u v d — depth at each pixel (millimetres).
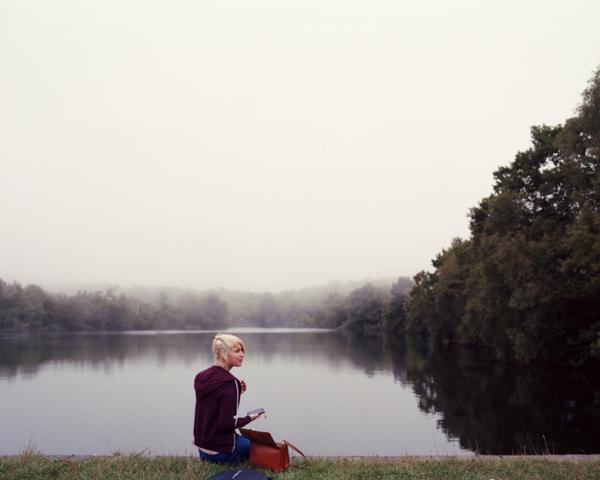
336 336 150750
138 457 7766
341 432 21891
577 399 28828
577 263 35031
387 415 25719
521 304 38188
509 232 41094
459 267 70375
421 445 19297
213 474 6309
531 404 27672
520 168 45750
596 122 33312
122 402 31031
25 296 177875
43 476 6715
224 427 6555
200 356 70062
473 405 28062
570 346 39062
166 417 25891
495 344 49750
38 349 85750
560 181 41500
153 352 78625
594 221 34156
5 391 36156
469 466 7410
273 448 6781
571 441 19031
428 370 47250
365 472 6934
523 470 7199
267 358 65375
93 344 103688
